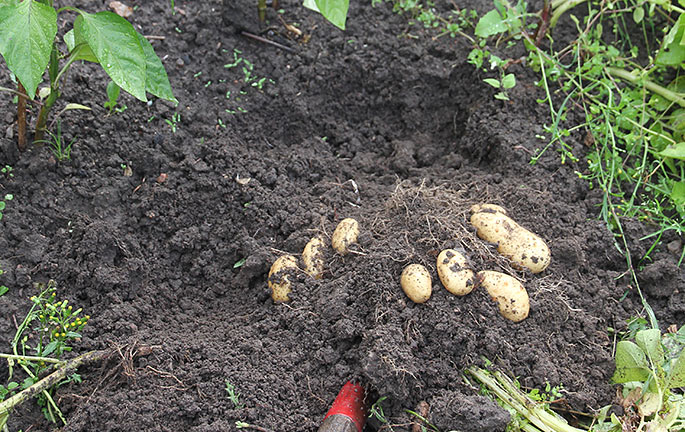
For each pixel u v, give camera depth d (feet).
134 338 3.91
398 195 4.13
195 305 4.22
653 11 4.76
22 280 4.01
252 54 4.86
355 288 3.93
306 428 3.71
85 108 4.29
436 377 3.79
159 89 4.00
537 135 4.56
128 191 4.34
